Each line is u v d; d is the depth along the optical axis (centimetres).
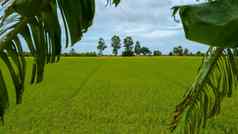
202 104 489
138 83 3838
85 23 288
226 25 231
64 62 7519
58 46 293
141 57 10275
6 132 1622
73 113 2080
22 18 283
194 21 234
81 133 1612
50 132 1628
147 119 1866
